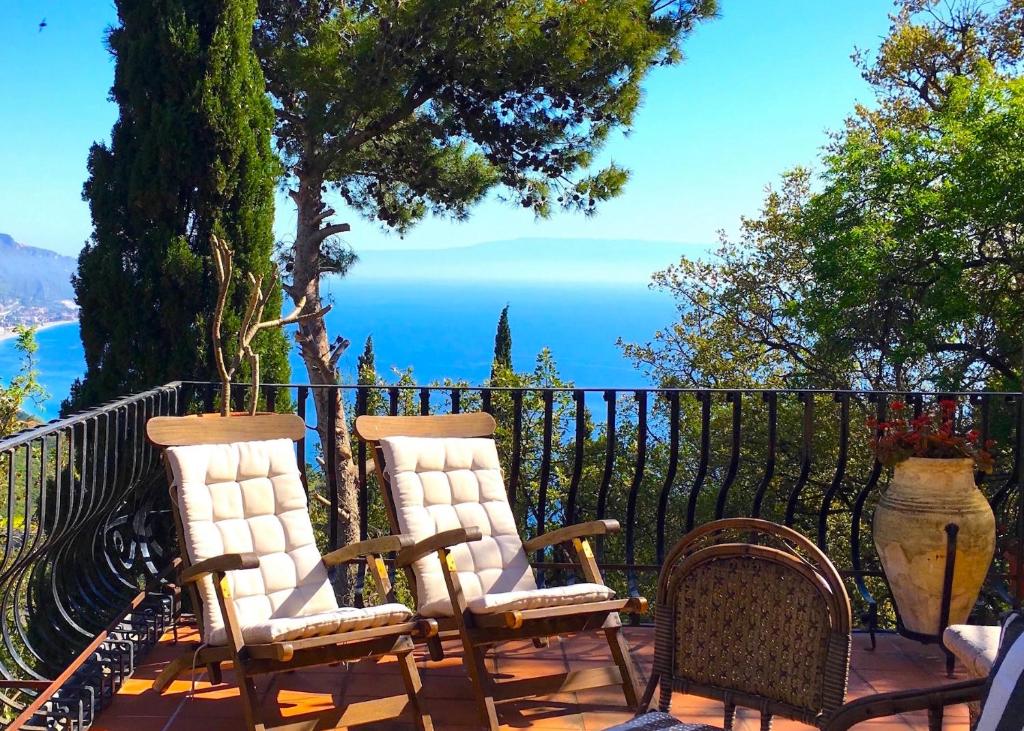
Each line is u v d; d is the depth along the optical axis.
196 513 3.17
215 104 5.86
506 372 19.06
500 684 3.10
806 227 16.06
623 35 10.49
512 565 3.59
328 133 11.22
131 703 3.21
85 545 3.75
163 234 5.81
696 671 2.42
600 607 3.14
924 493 3.58
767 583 2.33
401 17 10.44
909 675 3.58
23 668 2.99
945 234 14.05
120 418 3.85
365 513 4.21
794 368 19.59
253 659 2.79
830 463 16.11
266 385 4.12
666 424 19.59
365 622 2.86
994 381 15.62
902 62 18.34
